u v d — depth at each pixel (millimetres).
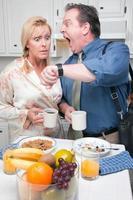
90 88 1461
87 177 1014
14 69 1638
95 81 1179
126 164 1110
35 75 1623
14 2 2674
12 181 1002
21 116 1603
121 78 1286
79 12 1433
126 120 1430
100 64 1165
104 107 1469
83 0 2518
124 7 2453
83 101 1506
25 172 811
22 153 903
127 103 1516
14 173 1042
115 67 1175
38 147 1244
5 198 898
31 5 2654
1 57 3129
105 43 1443
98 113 1481
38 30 1561
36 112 1555
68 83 1616
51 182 749
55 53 2674
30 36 1576
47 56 1673
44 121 1361
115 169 1070
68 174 757
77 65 1185
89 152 1197
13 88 1632
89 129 1529
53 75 1170
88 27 1440
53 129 1629
